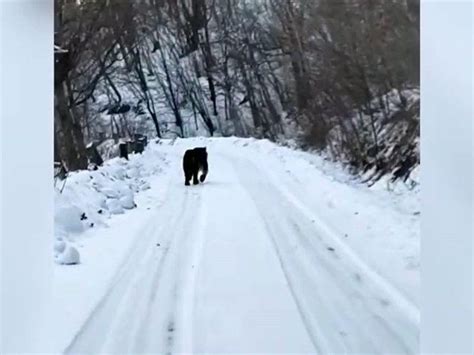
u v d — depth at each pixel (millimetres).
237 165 20547
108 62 19859
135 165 19719
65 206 15039
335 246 14008
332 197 17328
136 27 20297
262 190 18156
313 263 13352
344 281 12633
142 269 13141
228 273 12914
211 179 19594
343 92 20625
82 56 19219
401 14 19516
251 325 11648
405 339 11336
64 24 18672
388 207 16391
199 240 14352
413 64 19078
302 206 16578
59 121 18734
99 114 19906
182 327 11523
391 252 13641
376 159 19375
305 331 11492
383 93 19812
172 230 15023
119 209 16469
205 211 16359
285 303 12102
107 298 12055
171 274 12891
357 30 20281
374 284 12562
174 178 19734
